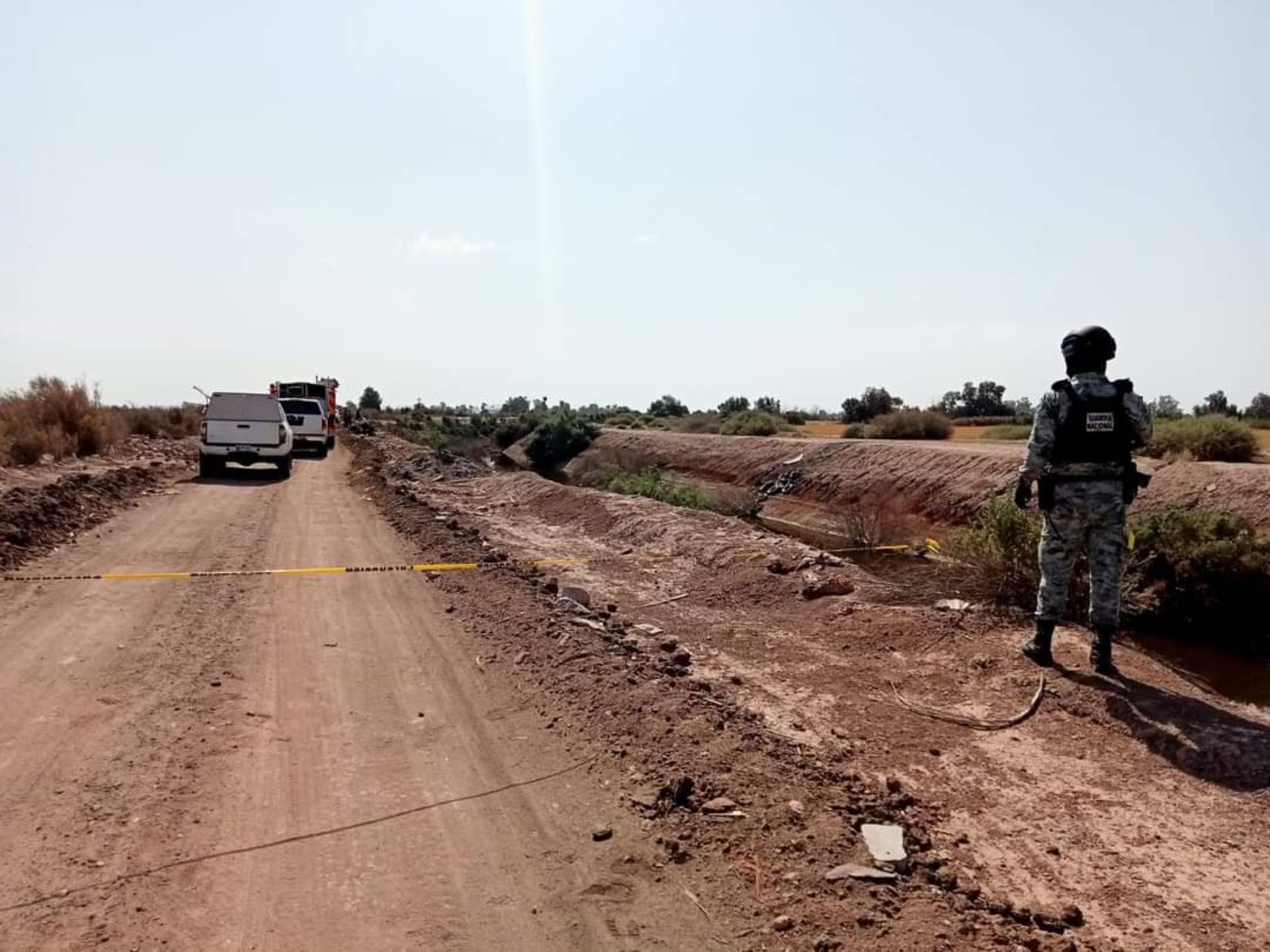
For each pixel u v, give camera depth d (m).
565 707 5.80
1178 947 3.61
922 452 23.30
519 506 19.16
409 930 3.41
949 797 4.96
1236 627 9.53
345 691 6.12
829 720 6.17
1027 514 8.84
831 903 3.58
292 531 13.33
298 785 4.64
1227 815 4.74
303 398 34.59
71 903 3.50
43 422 22.36
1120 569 6.51
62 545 11.09
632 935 3.39
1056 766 5.36
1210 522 10.27
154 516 14.28
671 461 35.81
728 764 4.82
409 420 71.31
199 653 6.84
